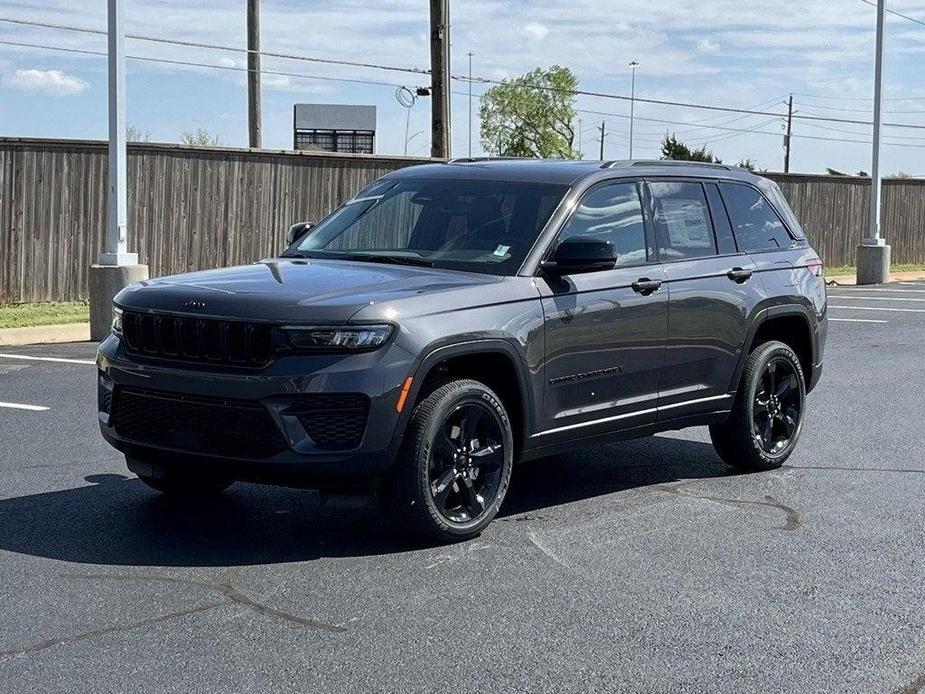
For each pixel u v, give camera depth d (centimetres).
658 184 805
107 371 664
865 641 532
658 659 505
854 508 762
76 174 1914
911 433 1009
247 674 479
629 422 761
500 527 703
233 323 619
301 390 607
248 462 618
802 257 902
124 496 752
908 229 3547
